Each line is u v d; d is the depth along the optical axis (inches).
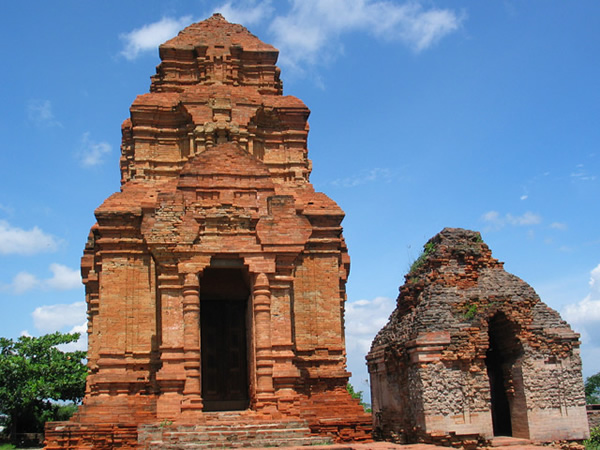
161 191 1205.7
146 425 1043.9
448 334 914.1
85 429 1084.5
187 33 1621.6
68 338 2135.8
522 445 891.4
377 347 1095.6
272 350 1142.3
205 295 1357.0
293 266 1195.3
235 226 1189.7
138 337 1232.2
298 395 1157.1
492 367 1040.8
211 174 1208.8
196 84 1574.8
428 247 1055.6
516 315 952.3
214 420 1075.9
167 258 1153.4
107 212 1274.6
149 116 1482.5
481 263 1003.9
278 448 932.6
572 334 949.8
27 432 2007.9
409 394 941.8
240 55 1606.8
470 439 886.4
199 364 1113.4
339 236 1407.5
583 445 911.0
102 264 1258.6
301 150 1520.7
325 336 1301.7
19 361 1951.3
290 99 1536.7
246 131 1471.5
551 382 929.5
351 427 1173.1
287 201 1211.9
